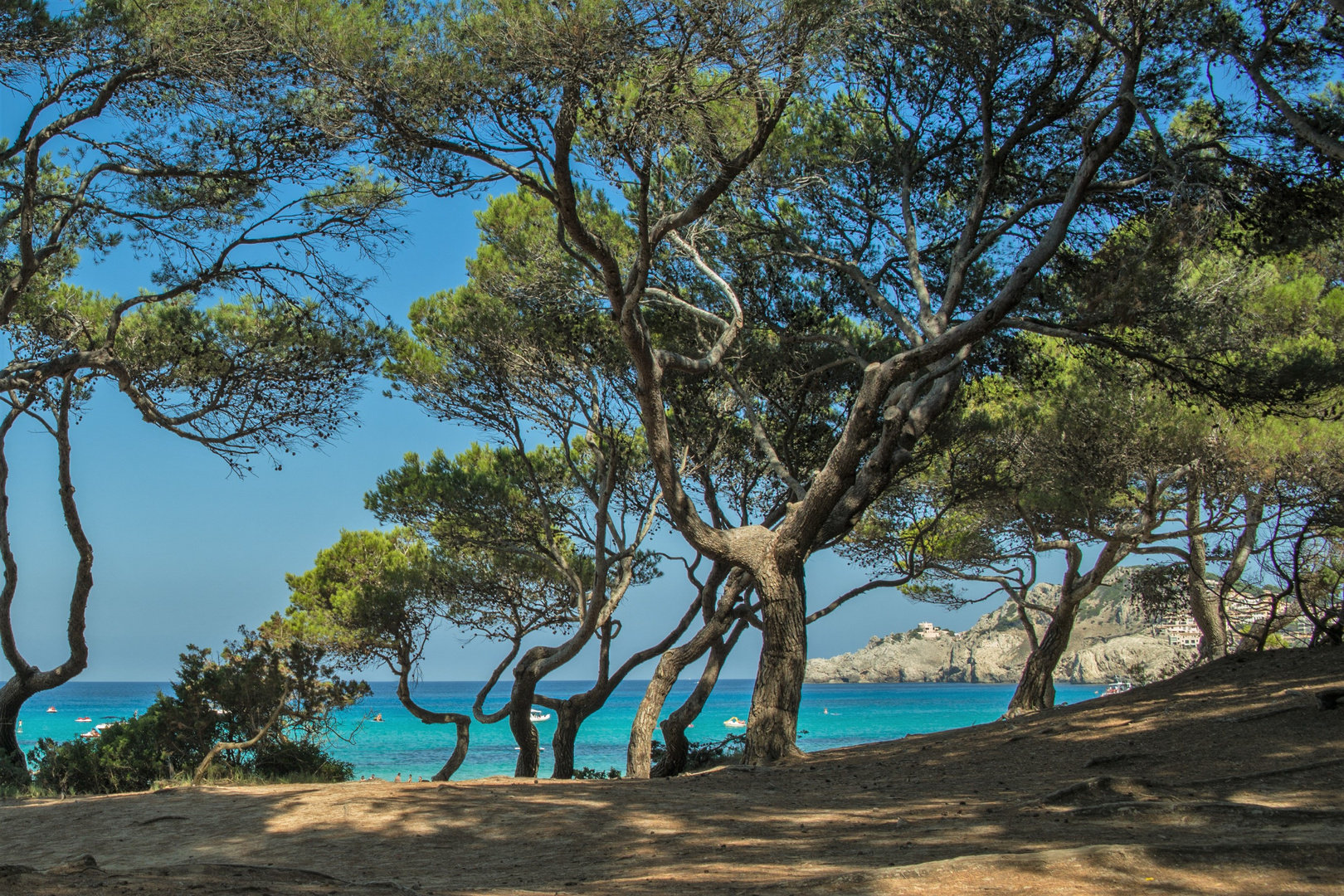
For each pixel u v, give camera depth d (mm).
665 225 10141
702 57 8430
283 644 13664
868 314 14727
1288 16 9273
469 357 15336
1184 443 14742
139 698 129625
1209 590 17797
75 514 14742
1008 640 160250
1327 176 9680
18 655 14555
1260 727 8422
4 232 12492
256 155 11141
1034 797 7191
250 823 7145
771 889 4410
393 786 8883
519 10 8281
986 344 14141
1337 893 3797
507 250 14125
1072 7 10070
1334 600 14250
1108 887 3965
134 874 4914
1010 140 11938
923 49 12070
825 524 12289
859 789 8602
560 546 18578
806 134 13438
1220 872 4148
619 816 7180
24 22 9602
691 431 15781
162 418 13289
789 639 12055
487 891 4723
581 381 15391
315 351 13398
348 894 4418
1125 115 10000
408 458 17500
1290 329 13984
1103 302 11031
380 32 8969
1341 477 13930
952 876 4234
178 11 9445
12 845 6840
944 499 17578
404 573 18156
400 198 11977
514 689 15438
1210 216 9781
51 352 14117
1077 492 16625
